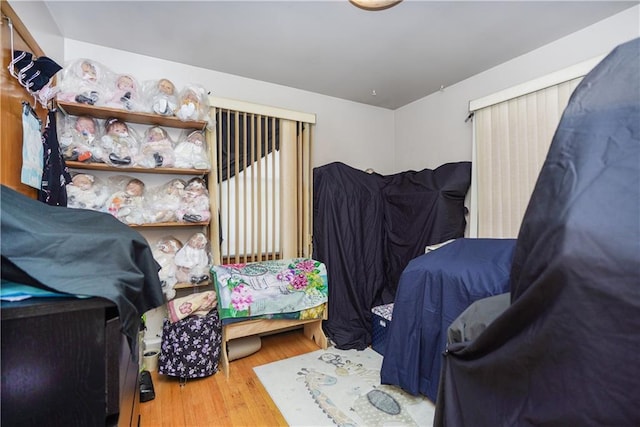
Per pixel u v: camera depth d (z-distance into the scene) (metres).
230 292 2.17
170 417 1.71
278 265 2.48
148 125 2.37
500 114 2.45
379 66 2.61
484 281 1.58
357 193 2.94
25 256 0.72
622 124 0.66
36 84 1.43
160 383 2.05
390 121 3.67
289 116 2.82
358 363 2.32
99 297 0.72
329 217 2.83
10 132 1.25
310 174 3.00
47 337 0.70
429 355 1.77
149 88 2.18
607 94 0.71
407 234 2.90
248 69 2.66
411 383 1.80
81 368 0.73
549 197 0.73
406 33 2.11
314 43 2.25
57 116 1.94
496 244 1.86
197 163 2.30
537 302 0.72
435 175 2.87
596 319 0.62
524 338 0.76
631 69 0.69
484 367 0.89
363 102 3.45
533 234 0.76
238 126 2.61
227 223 2.57
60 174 1.69
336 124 3.31
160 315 2.44
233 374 2.16
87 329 0.73
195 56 2.44
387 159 3.66
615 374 0.60
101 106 1.98
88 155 1.95
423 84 2.97
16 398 0.69
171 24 2.02
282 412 1.75
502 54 2.40
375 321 2.57
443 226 2.66
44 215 0.92
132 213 2.10
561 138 0.76
